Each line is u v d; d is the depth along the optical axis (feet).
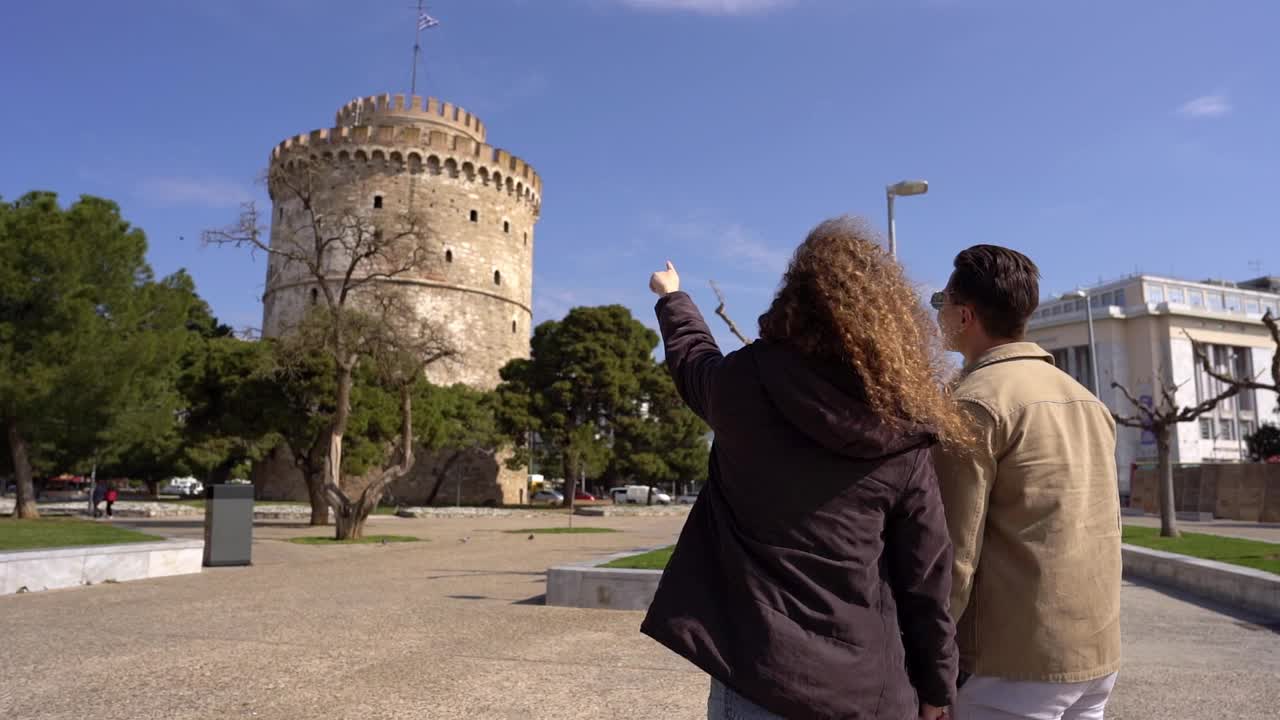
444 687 20.24
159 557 47.14
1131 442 257.34
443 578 46.88
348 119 203.62
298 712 17.99
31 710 18.06
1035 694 7.37
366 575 48.67
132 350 88.94
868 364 6.12
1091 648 7.38
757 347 6.64
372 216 186.09
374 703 18.74
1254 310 286.05
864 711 6.04
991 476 7.48
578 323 173.27
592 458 163.12
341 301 84.28
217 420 110.83
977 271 8.40
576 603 34.24
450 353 88.12
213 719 17.44
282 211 195.83
